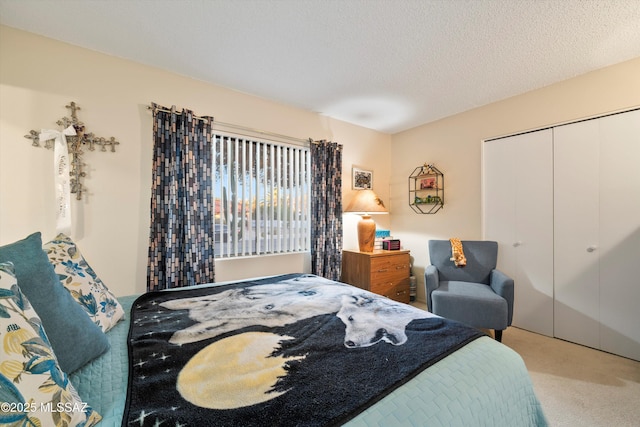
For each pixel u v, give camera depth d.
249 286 1.86
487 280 2.66
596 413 1.46
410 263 3.63
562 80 2.37
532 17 1.60
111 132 2.03
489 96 2.70
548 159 2.46
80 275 1.20
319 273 3.02
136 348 0.99
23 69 1.75
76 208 1.90
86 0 1.50
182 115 2.22
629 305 2.05
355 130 3.53
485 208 2.90
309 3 1.52
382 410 0.68
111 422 0.65
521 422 0.86
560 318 2.38
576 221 2.30
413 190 3.58
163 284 2.15
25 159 1.75
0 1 1.50
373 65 2.15
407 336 1.08
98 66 1.99
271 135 2.83
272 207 2.85
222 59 2.09
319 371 0.84
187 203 2.22
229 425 0.62
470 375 0.84
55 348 0.81
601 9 1.53
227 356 0.94
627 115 2.07
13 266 0.77
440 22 1.66
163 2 1.52
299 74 2.30
